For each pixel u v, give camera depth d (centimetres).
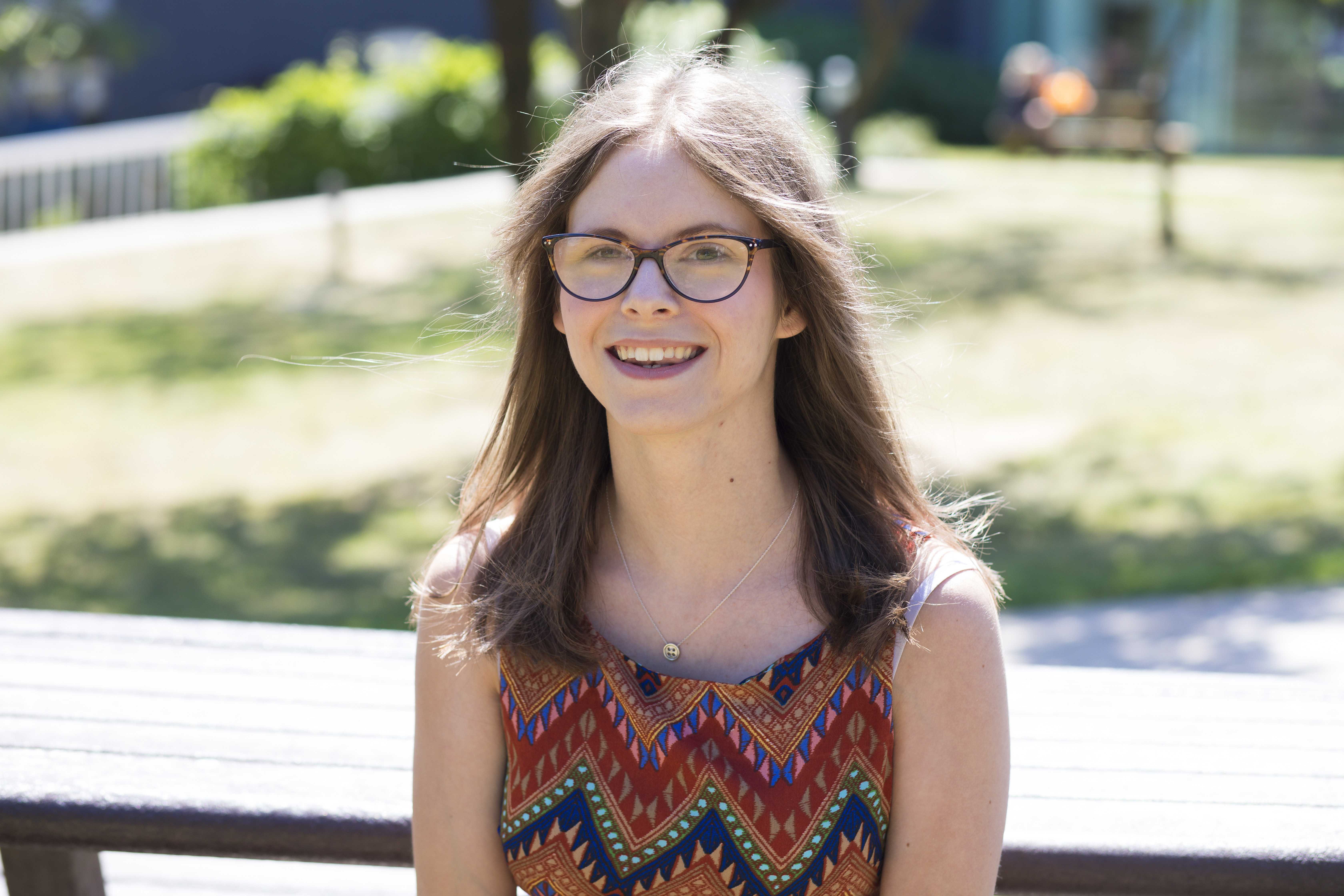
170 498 747
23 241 1456
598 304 159
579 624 168
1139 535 639
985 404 872
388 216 1569
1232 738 206
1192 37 2308
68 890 216
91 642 242
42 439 858
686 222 156
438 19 2383
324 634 247
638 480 168
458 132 1786
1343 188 1788
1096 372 938
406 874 275
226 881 270
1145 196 1720
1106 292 1194
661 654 168
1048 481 722
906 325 1078
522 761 165
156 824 181
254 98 1773
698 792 157
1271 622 532
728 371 159
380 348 1041
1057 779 192
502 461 182
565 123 174
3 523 715
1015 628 539
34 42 2098
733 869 157
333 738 202
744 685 159
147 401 934
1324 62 2302
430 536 675
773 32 2266
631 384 159
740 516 166
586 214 160
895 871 162
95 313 1197
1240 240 1425
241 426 871
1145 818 181
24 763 192
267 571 635
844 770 157
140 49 2178
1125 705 220
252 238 1473
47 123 2327
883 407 171
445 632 173
